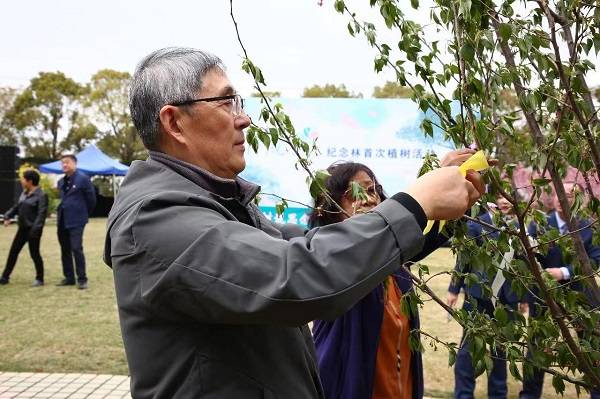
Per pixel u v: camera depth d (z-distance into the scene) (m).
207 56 1.38
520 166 1.72
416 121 10.58
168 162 1.36
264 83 1.47
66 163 8.41
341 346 2.11
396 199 1.14
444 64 1.53
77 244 8.49
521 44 1.43
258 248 1.11
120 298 1.27
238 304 1.08
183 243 1.14
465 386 4.29
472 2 1.33
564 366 1.61
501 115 1.42
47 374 4.90
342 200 2.02
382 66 1.55
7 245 14.51
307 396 1.36
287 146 1.83
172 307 1.17
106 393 4.50
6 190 23.78
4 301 7.64
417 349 1.81
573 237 1.72
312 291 1.04
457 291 4.30
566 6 1.53
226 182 1.39
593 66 1.52
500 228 1.58
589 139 1.48
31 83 43.31
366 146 10.64
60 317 6.78
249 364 1.26
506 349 1.57
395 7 1.46
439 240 1.72
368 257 1.07
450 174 1.18
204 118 1.34
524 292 1.60
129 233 1.22
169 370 1.23
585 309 1.66
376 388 2.11
